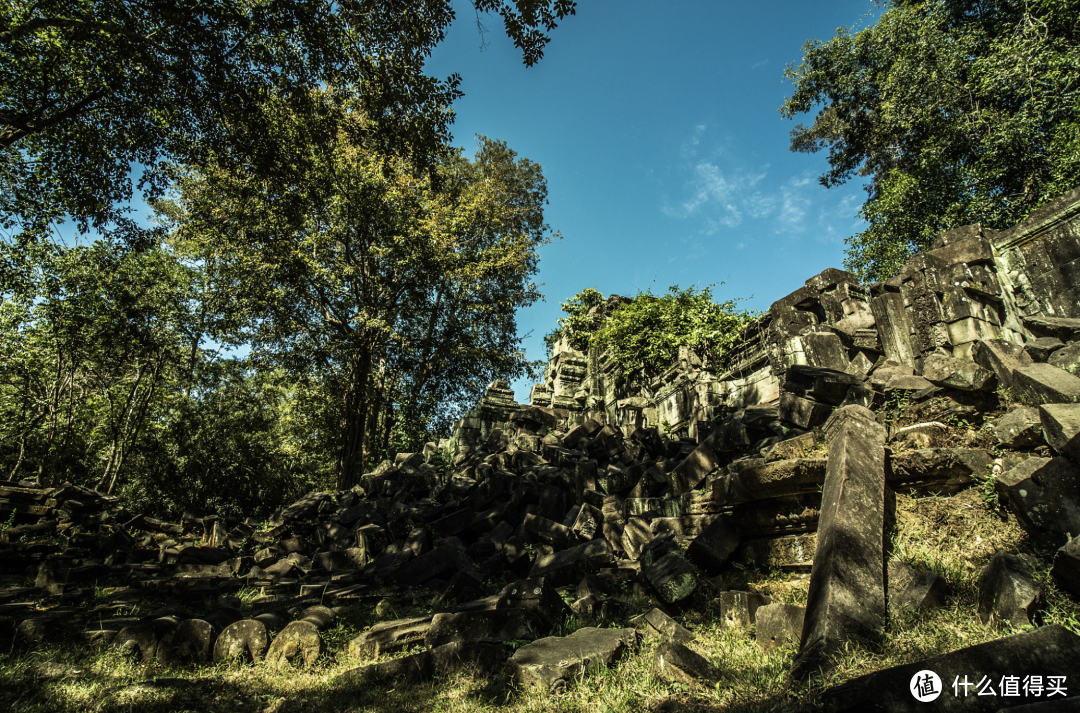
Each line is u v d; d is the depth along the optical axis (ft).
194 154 35.83
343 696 13.79
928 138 54.24
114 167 35.01
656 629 15.06
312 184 48.83
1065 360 17.81
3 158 33.19
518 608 17.31
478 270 65.21
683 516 25.02
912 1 60.49
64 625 19.29
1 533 35.53
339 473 62.69
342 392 68.33
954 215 50.14
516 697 12.78
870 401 20.11
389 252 59.82
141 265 63.98
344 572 30.81
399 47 33.32
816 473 15.70
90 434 78.43
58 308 58.75
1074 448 12.14
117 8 26.76
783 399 22.13
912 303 24.75
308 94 34.14
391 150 37.99
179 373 72.43
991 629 10.73
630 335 61.26
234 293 59.62
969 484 14.87
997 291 23.65
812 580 12.72
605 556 23.52
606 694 11.94
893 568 13.61
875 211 56.90
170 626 17.87
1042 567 11.50
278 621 19.08
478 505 33.65
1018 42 47.21
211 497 70.08
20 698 13.20
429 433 73.87
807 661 10.79
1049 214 27.43
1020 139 45.47
